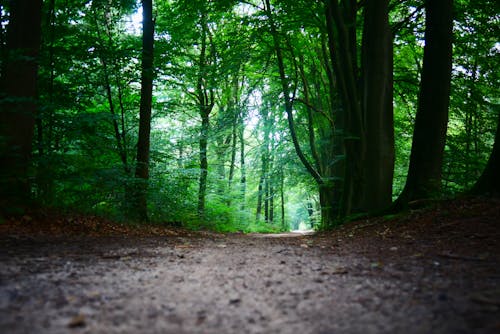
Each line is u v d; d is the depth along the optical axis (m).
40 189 9.17
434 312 2.49
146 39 13.01
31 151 8.35
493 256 4.30
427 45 9.11
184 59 18.66
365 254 5.30
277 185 25.66
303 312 2.55
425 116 9.11
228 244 7.90
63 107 10.51
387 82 11.55
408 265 4.21
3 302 2.65
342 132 13.68
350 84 11.81
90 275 3.70
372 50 11.34
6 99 7.38
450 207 7.50
